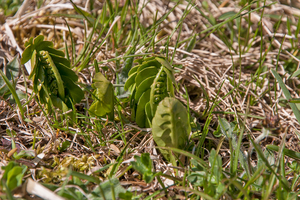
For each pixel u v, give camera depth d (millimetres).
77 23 560
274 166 455
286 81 532
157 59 453
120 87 495
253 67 549
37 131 479
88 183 448
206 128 475
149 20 585
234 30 584
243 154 467
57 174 453
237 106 511
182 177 460
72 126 482
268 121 447
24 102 494
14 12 568
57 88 472
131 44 538
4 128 487
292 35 571
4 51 526
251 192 446
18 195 438
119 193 438
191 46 540
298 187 458
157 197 444
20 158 461
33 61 457
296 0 602
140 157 451
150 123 465
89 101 498
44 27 558
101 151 472
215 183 450
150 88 464
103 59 530
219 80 524
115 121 488
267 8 590
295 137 495
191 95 525
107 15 577
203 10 588
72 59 517
